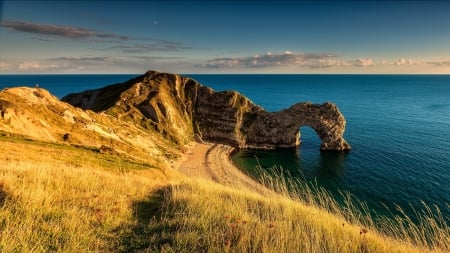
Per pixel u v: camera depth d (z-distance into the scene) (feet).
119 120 454.40
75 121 316.60
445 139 460.96
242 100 560.20
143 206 39.70
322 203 46.39
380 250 29.76
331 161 396.37
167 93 583.17
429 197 249.75
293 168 380.58
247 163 411.34
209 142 530.27
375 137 494.59
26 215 27.81
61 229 26.58
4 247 21.57
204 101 582.35
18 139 173.68
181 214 34.63
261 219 35.94
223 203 41.27
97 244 25.22
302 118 492.54
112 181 50.80
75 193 39.34
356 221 42.34
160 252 24.80
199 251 25.14
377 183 292.61
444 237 32.94
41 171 45.01
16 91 298.76
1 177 36.73
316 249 26.45
